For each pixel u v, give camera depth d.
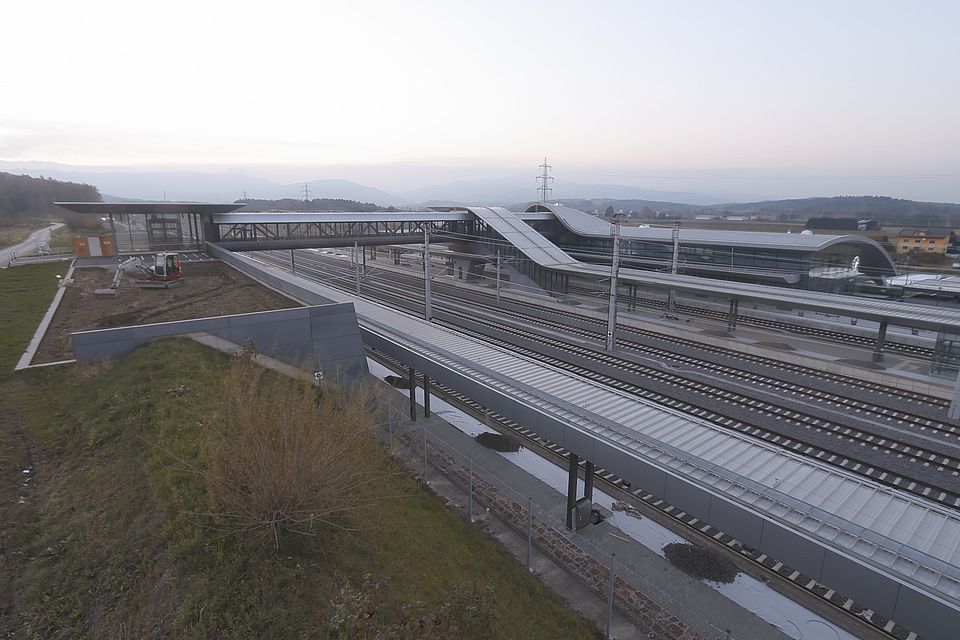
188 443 14.14
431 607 10.48
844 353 32.97
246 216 49.41
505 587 12.91
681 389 27.03
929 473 18.62
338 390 19.73
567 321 43.28
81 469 13.74
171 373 18.23
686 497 11.88
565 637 11.53
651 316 44.81
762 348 33.22
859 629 12.21
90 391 17.80
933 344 34.44
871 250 50.06
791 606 12.98
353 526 13.23
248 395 14.84
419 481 17.97
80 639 9.09
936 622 8.32
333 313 23.81
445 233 65.75
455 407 25.52
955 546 9.65
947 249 93.69
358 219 55.41
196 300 28.31
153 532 11.37
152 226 45.97
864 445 20.77
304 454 11.75
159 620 9.44
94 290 31.02
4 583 10.02
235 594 10.05
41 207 104.19
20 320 24.66
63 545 11.08
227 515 11.25
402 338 23.83
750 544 10.77
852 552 9.47
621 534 15.78
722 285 39.50
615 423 14.39
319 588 10.69
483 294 58.00
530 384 17.33
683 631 12.04
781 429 22.27
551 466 20.08
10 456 14.02
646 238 58.31
